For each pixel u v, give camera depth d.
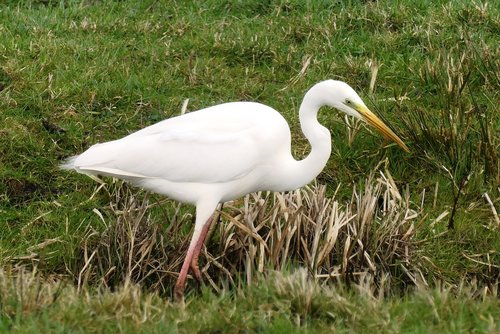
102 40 14.84
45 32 14.91
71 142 12.42
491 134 12.13
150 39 15.07
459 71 13.30
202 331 8.22
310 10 15.79
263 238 10.45
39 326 8.05
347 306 8.48
